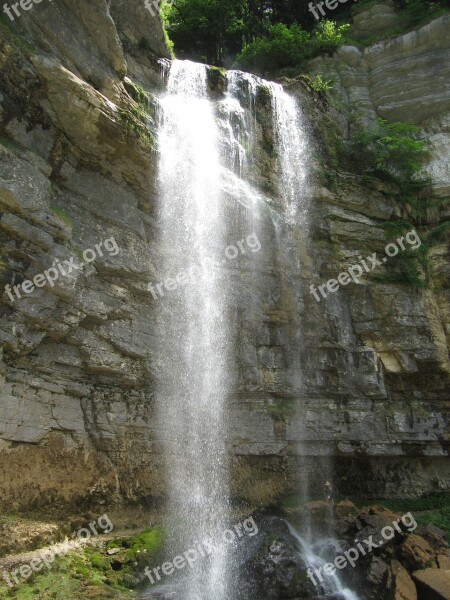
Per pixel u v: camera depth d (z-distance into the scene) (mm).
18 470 10031
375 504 14227
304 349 14688
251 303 14352
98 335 11648
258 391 13938
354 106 19453
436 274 16438
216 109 15453
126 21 14836
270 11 24141
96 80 11852
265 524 11164
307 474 14156
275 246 15195
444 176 17984
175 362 12867
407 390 15305
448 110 18906
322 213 16016
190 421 12938
